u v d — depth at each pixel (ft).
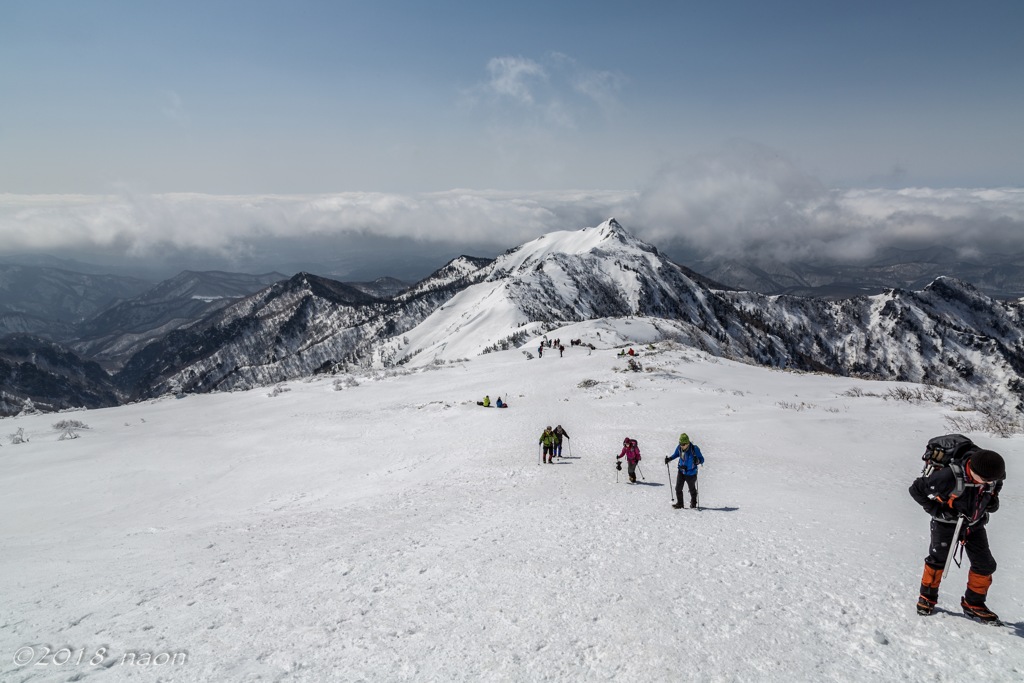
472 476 52.54
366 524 35.65
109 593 24.59
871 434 55.47
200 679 15.87
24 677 16.60
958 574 20.10
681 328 350.64
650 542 26.03
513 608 19.76
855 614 17.49
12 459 84.02
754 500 33.22
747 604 18.71
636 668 15.30
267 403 142.92
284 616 20.53
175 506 54.70
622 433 70.38
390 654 16.97
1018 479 33.24
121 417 133.18
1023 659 14.28
